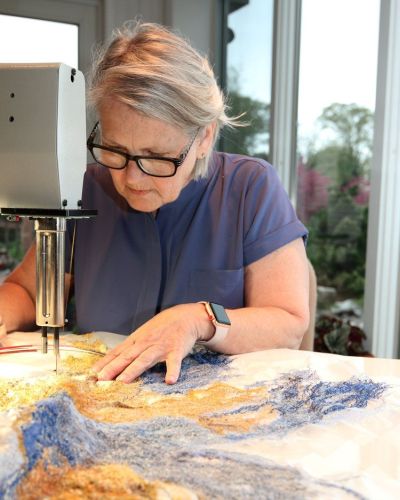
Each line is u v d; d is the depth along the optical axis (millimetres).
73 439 455
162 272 1104
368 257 1937
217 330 855
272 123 2400
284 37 2320
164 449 483
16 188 719
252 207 1071
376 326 1933
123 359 774
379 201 1871
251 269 1066
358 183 2031
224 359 847
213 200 1090
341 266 2139
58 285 749
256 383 725
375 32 1904
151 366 787
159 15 2814
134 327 1105
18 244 2645
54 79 683
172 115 823
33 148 696
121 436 505
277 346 940
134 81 802
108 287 1122
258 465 466
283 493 421
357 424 582
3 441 413
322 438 546
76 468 436
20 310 1104
